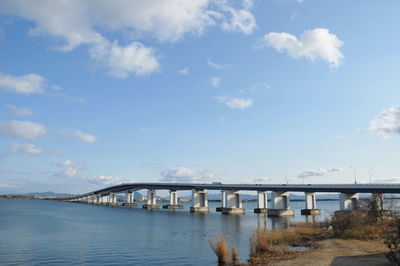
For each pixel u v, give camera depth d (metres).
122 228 94.44
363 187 134.88
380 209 70.69
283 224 105.38
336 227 57.75
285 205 169.75
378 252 39.94
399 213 70.31
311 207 168.88
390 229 57.97
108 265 43.06
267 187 174.62
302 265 34.91
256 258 40.78
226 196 195.50
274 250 45.38
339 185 146.38
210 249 54.66
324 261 36.03
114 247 57.50
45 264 44.00
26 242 64.12
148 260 45.72
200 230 88.06
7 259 47.19
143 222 118.00
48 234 77.81
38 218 129.75
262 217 150.12
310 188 162.50
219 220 129.38
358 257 37.28
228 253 46.50
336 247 45.09
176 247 57.06
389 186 125.75
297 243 51.25
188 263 43.19
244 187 187.25
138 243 62.56
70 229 89.94
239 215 170.50
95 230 88.31
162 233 80.75
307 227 74.50
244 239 66.56
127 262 44.69
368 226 58.56
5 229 87.94
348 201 143.38
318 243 49.78
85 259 47.00
